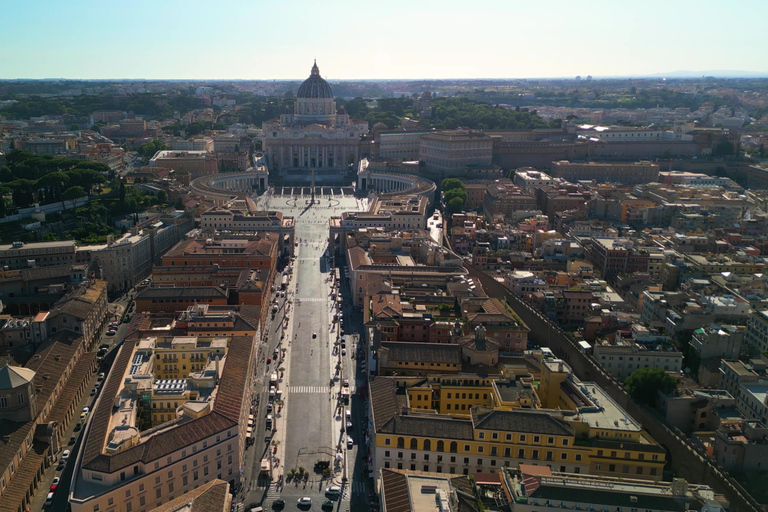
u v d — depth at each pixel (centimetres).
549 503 18962
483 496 19888
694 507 19250
